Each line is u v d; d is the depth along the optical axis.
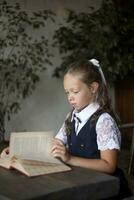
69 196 1.12
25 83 4.52
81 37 4.85
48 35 4.84
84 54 4.76
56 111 5.03
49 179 1.21
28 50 4.59
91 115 1.58
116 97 5.66
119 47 4.91
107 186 1.21
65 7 5.02
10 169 1.33
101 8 4.96
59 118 5.06
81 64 1.57
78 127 1.61
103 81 1.62
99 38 4.75
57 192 1.10
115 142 1.49
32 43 4.65
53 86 4.96
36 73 4.75
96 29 4.81
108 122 1.53
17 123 4.65
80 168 1.36
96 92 1.58
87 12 5.26
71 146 1.63
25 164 1.32
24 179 1.21
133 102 5.52
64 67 4.75
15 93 4.54
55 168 1.32
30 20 4.61
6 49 4.47
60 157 1.42
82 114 1.59
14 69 4.46
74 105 1.58
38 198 1.05
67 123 1.67
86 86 1.55
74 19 4.92
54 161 1.40
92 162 1.43
